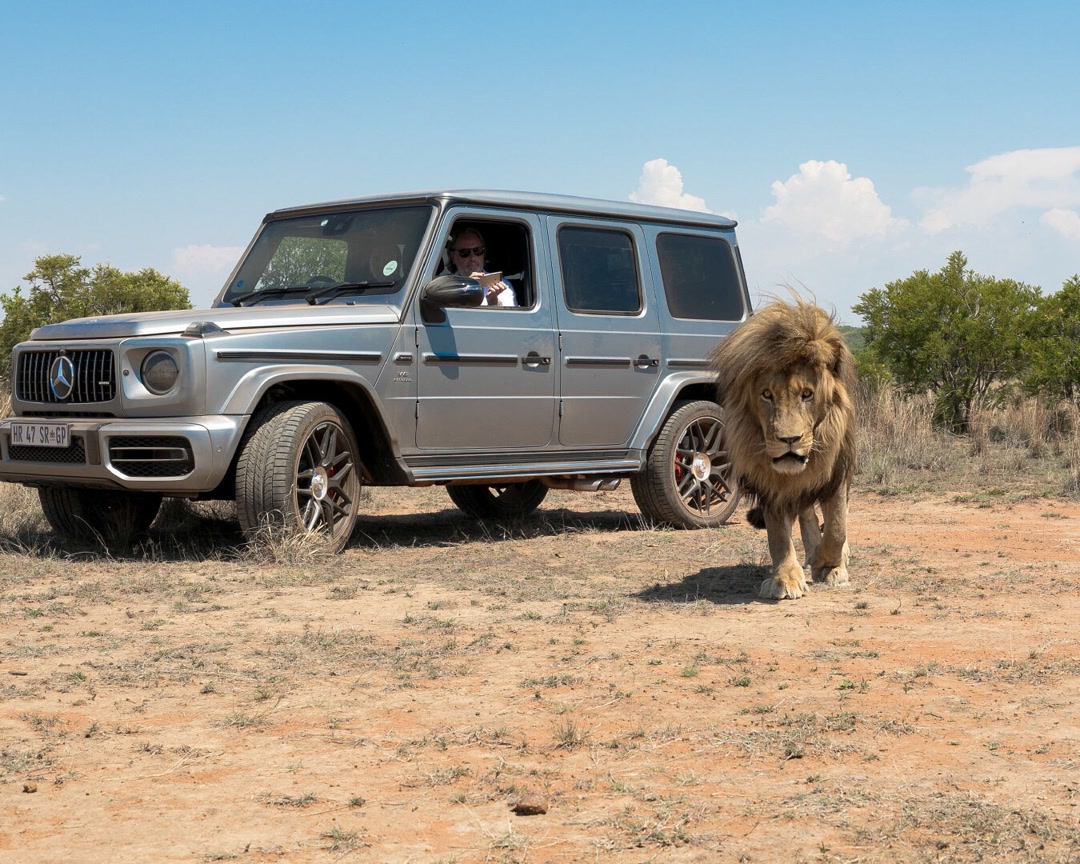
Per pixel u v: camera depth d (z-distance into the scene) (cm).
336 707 420
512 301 858
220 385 711
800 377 557
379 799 329
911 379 1742
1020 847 286
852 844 291
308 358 744
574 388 873
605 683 446
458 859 288
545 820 312
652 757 361
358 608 601
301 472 746
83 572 699
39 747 378
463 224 853
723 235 1007
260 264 875
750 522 682
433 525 938
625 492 1194
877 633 529
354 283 817
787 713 402
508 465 846
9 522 875
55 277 1784
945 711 404
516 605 608
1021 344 1658
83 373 740
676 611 585
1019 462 1332
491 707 417
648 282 932
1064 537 841
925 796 322
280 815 319
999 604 591
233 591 644
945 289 1717
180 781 346
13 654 499
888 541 827
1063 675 449
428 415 797
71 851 296
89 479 726
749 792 329
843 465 616
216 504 961
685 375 941
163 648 511
